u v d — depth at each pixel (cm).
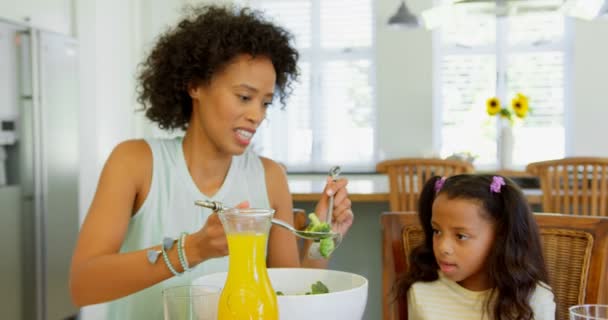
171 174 129
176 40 125
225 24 118
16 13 368
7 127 335
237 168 137
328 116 573
